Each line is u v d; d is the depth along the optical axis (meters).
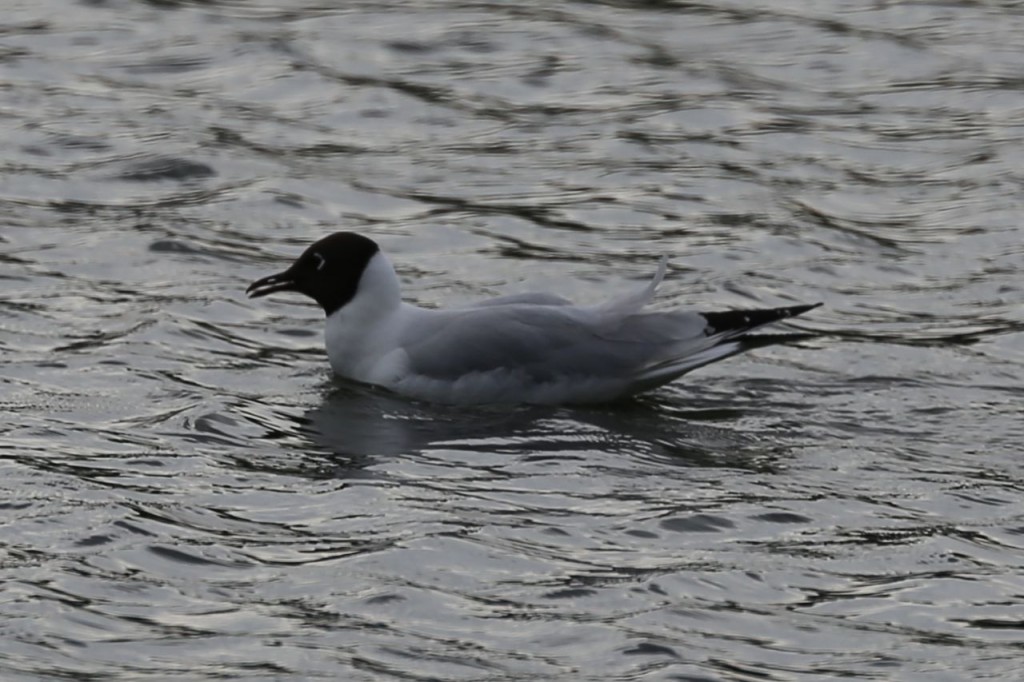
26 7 25.98
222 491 12.59
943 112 22.95
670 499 12.70
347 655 10.20
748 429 14.26
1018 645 10.61
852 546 11.95
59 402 14.26
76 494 12.34
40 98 22.55
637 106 22.92
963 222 19.56
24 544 11.51
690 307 17.19
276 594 10.97
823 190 20.48
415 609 10.80
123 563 11.30
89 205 19.42
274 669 10.02
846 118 22.72
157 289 17.19
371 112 22.55
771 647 10.49
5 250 17.94
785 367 15.71
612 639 10.48
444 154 21.38
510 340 14.74
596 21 25.86
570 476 13.14
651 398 14.97
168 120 22.00
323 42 24.86
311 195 19.92
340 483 12.83
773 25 25.84
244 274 17.73
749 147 21.69
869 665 10.30
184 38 24.86
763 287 17.75
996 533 12.27
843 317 17.05
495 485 12.90
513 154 21.41
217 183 20.19
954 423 14.45
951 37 25.55
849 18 26.19
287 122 22.20
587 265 18.23
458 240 18.84
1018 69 24.34
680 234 19.16
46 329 15.92
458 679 9.96
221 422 13.99
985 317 17.02
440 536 11.82
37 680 9.83
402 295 17.25
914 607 11.09
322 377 15.30
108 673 9.95
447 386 14.77
